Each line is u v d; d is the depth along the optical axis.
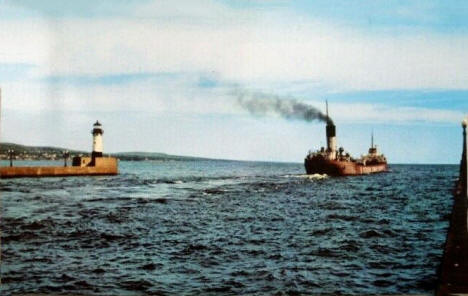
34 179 68.25
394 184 68.00
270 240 22.42
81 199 41.78
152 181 71.19
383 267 17.23
